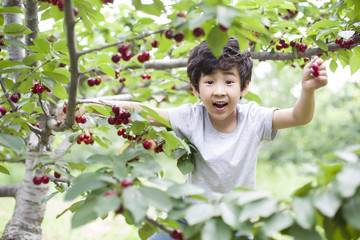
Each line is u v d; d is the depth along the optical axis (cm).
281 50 312
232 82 233
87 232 475
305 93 199
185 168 222
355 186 108
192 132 241
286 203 126
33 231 297
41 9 250
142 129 193
